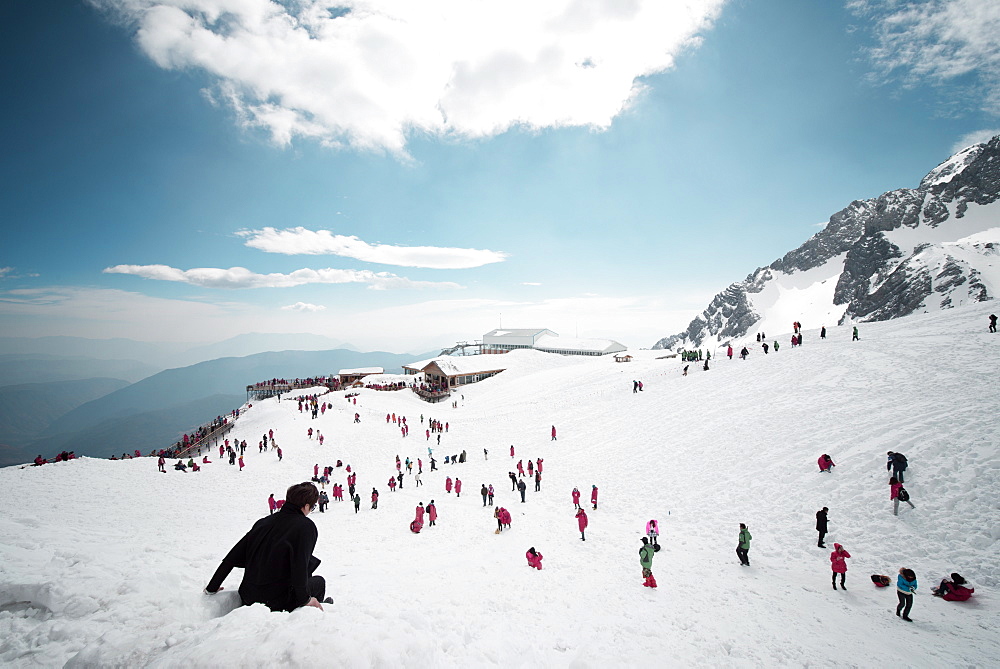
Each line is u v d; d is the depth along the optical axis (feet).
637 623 34.30
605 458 100.12
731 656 29.12
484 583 43.91
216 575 16.63
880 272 631.97
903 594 36.68
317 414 171.42
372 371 310.24
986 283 437.17
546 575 48.16
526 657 22.15
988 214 627.87
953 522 49.83
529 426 145.69
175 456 138.62
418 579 43.50
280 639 12.23
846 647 31.14
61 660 13.35
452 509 81.92
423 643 15.81
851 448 69.56
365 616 17.85
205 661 11.29
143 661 12.28
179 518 68.69
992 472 53.72
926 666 28.58
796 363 117.29
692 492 74.13
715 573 49.06
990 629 34.12
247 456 133.59
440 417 177.99
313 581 17.65
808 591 43.29
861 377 95.45
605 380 187.42
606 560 53.78
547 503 81.35
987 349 89.56
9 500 75.10
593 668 23.11
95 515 65.46
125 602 15.92
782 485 67.51
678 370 152.15
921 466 58.80
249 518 73.41
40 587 16.56
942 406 71.92
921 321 128.06
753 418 93.86
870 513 55.47
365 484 106.52
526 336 446.19
